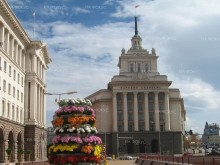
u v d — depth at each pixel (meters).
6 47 64.19
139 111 140.62
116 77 140.75
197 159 38.34
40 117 88.88
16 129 69.31
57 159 22.05
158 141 136.62
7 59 63.91
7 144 62.44
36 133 80.38
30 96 79.94
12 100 67.75
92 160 22.28
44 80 95.81
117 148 134.50
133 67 150.00
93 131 22.70
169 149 135.75
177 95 145.00
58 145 22.12
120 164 73.50
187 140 181.12
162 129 139.50
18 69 72.88
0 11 59.06
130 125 139.75
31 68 81.50
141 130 138.88
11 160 66.44
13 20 65.50
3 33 61.81
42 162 61.62
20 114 74.50
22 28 72.44
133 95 140.88
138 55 150.38
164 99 141.12
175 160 44.34
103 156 41.41
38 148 82.50
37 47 82.50
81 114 22.56
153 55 150.50
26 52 81.62
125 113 138.75
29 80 80.31
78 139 22.05
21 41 75.56
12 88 67.94
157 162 52.97
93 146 22.61
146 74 141.00
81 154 22.05
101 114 142.38
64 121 22.39
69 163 21.83
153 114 140.50
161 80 140.00
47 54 96.06
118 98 141.50
